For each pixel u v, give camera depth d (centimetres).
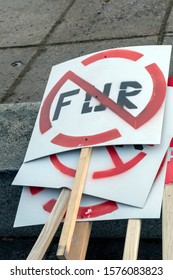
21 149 189
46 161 165
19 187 185
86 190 155
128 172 155
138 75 169
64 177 159
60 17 318
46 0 343
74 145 161
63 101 173
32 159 166
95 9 318
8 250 200
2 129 200
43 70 272
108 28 295
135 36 281
